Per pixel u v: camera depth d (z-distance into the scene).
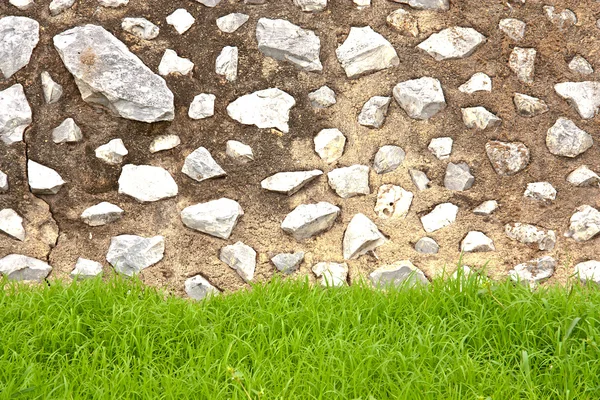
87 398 3.16
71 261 3.63
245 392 3.12
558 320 3.31
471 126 3.85
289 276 3.62
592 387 3.18
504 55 3.95
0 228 3.65
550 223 3.72
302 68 3.90
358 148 3.82
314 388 3.16
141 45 3.89
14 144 3.75
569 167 3.80
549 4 4.03
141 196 3.72
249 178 3.77
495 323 3.33
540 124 3.86
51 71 3.83
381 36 3.94
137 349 3.29
